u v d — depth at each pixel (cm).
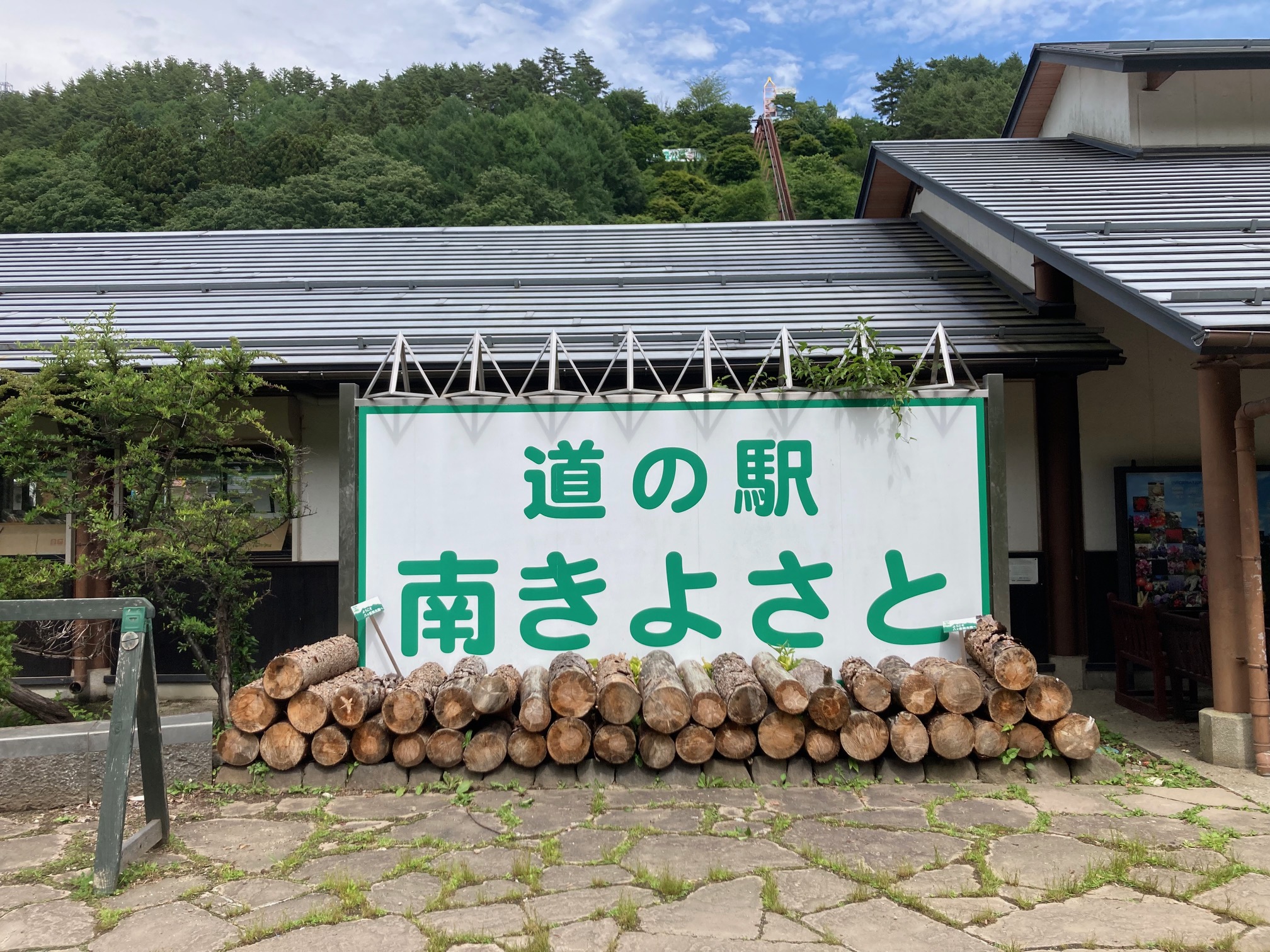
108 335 655
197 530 625
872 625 577
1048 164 1039
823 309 881
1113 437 830
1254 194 809
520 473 583
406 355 659
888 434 584
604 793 507
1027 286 898
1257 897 372
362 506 580
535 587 580
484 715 527
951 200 899
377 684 545
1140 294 533
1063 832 447
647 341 805
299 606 806
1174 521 805
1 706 684
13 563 642
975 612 577
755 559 580
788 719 521
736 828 454
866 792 508
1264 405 534
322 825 464
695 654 577
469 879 392
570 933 344
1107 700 754
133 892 389
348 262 1086
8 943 345
